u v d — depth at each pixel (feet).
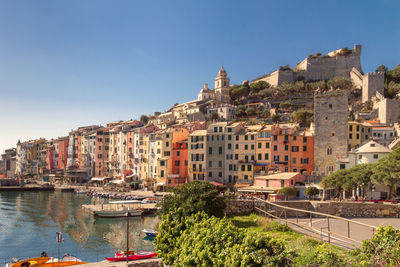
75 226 240.12
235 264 72.23
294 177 298.56
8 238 208.74
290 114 578.25
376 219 183.83
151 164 456.04
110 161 558.97
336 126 325.83
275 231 149.18
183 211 115.24
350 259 66.13
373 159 279.90
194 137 398.42
